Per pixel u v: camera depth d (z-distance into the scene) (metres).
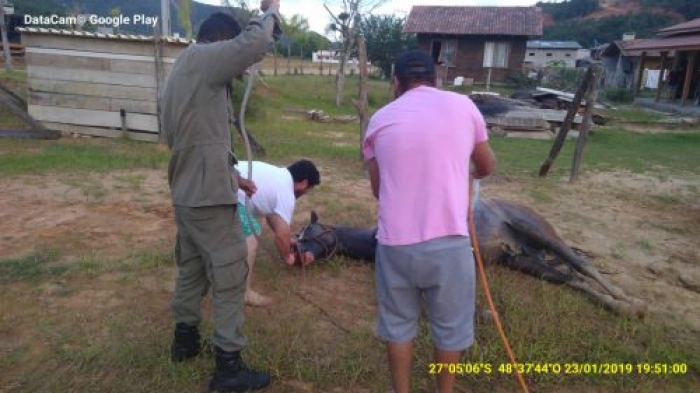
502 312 3.96
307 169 3.94
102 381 3.00
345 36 23.08
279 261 4.73
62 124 10.59
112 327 3.49
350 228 4.95
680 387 3.26
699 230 6.46
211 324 3.57
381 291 2.69
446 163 2.49
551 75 32.53
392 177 2.54
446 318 2.63
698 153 13.84
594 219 6.71
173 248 4.89
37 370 3.07
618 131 18.14
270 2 2.86
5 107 10.55
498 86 32.44
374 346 3.47
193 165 2.77
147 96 10.17
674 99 29.53
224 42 2.70
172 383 3.00
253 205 3.77
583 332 3.75
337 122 17.59
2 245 4.80
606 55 38.91
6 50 18.05
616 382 3.25
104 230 5.32
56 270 4.27
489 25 32.72
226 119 2.83
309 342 3.49
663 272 5.07
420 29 33.19
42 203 6.08
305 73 40.25
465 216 2.57
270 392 2.99
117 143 9.98
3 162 7.71
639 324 3.95
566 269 4.70
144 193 6.70
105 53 10.09
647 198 8.06
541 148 13.80
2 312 3.64
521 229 4.64
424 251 2.49
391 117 2.59
